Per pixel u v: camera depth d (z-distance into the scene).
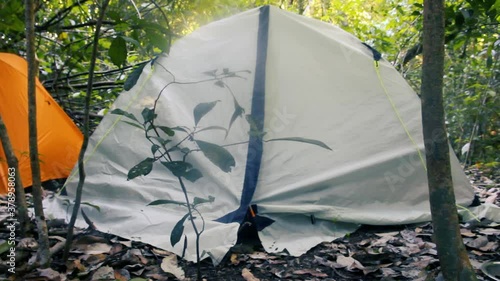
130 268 2.03
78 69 4.69
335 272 2.04
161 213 2.58
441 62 1.38
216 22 3.17
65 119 3.77
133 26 1.81
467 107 5.47
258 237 2.42
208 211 2.52
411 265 2.06
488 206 2.75
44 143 3.54
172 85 2.99
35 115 1.86
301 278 1.98
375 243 2.38
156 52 3.18
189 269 2.08
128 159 2.90
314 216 2.52
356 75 2.94
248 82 2.79
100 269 1.98
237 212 2.43
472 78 5.57
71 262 2.02
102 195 2.84
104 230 2.51
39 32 4.21
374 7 6.35
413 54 3.96
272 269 2.07
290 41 2.95
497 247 2.28
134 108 2.99
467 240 2.39
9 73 3.38
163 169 2.81
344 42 3.07
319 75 2.91
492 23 2.64
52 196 3.18
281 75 2.86
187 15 4.00
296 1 6.68
